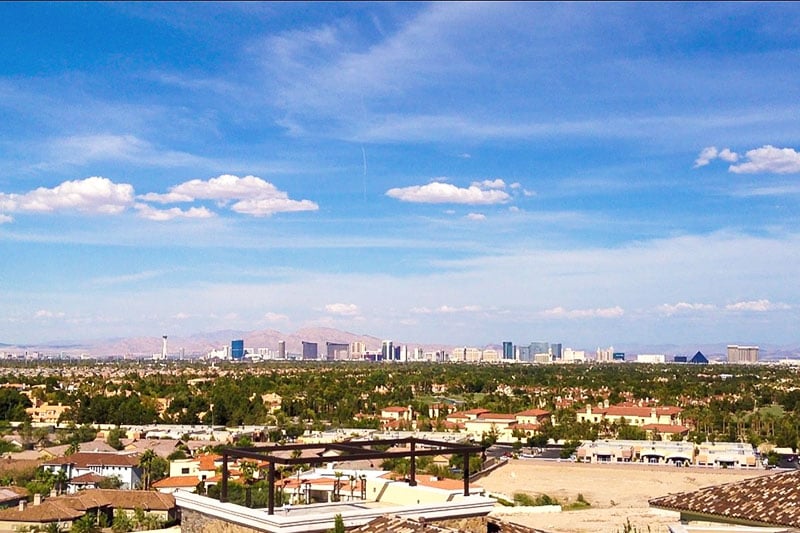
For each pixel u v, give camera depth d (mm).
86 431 183125
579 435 196500
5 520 104062
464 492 32844
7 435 181125
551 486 141875
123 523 105625
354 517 29422
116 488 128625
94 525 106125
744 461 160250
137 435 182875
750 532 31875
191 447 165750
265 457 29406
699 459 163875
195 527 31266
